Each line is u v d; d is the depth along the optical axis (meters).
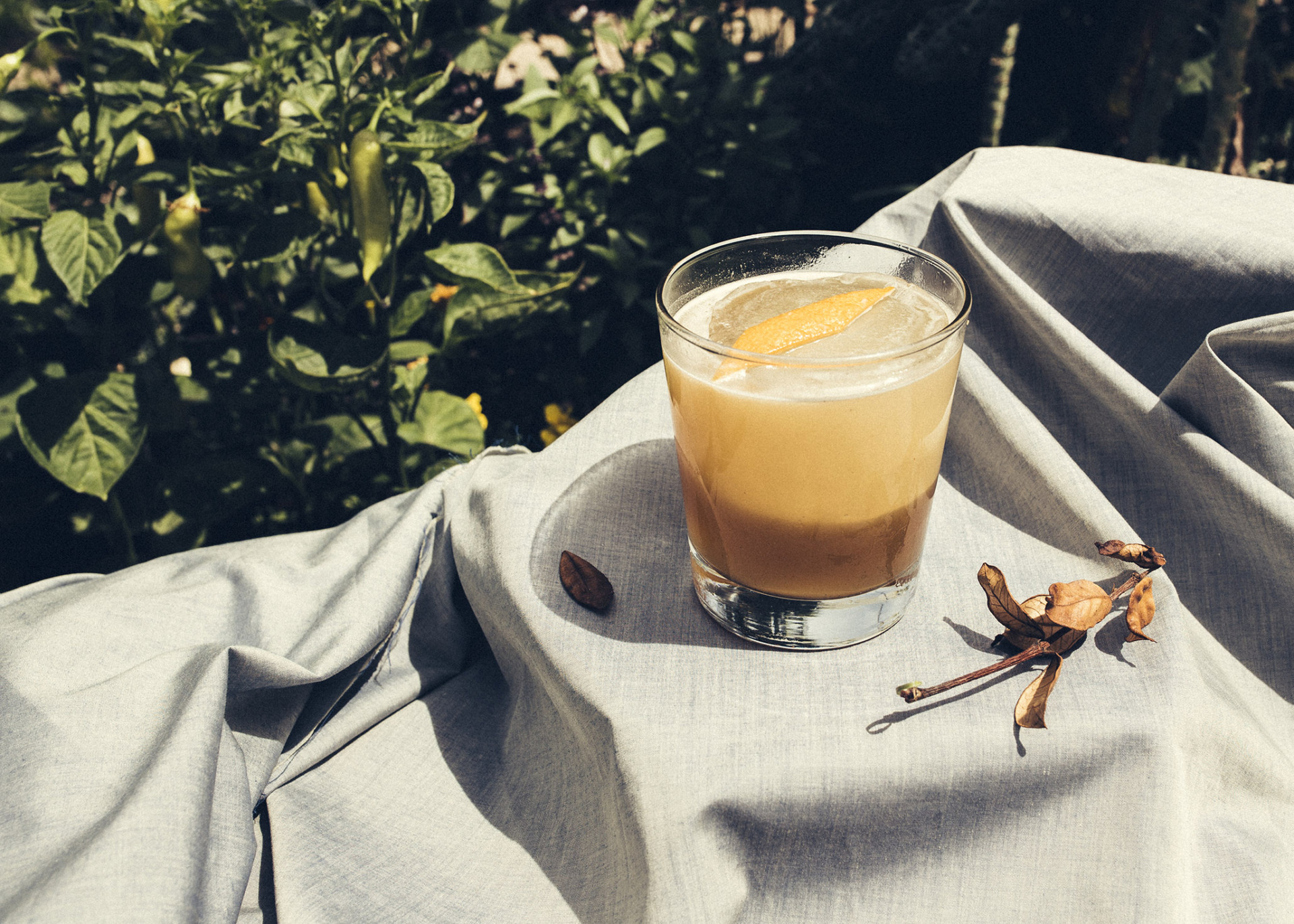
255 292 0.75
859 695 0.33
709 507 0.34
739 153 0.95
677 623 0.36
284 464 0.79
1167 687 0.32
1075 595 0.34
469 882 0.34
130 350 0.75
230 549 0.43
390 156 0.57
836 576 0.34
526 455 0.45
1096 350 0.40
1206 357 0.37
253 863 0.33
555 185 0.95
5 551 0.78
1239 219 0.41
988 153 0.47
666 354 0.34
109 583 0.40
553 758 0.37
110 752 0.33
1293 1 1.09
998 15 0.97
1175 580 0.39
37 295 0.63
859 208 1.13
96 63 0.73
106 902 0.29
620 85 0.97
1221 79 0.80
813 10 1.21
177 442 0.78
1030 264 0.44
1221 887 0.31
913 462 0.32
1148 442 0.39
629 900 0.32
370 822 0.36
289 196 0.64
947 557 0.39
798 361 0.30
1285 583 0.36
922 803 0.32
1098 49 1.19
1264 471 0.37
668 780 0.31
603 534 0.39
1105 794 0.32
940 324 0.34
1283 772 0.33
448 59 0.84
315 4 0.70
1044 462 0.39
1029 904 0.32
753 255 0.38
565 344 1.00
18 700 0.34
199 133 0.61
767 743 0.32
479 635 0.43
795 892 0.33
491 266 0.61
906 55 1.06
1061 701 0.32
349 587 0.39
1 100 0.61
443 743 0.39
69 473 0.60
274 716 0.37
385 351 0.61
